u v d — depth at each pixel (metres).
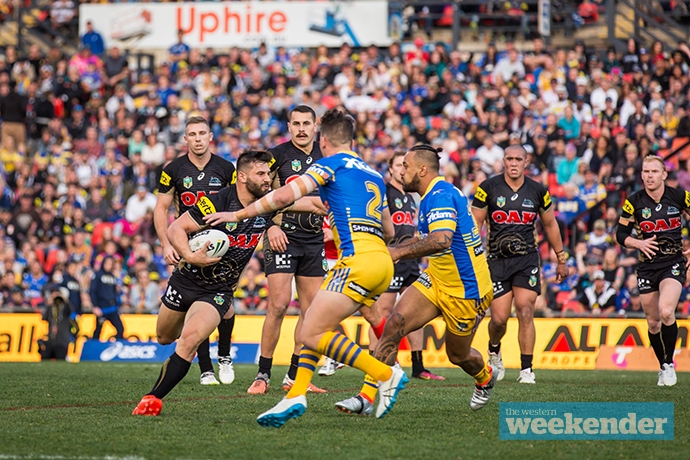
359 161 16.58
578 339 36.19
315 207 22.05
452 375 30.59
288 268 23.38
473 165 51.97
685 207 26.48
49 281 48.34
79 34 70.62
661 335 26.11
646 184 26.67
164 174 24.14
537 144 51.88
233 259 18.84
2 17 77.25
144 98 65.50
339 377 27.73
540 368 35.84
